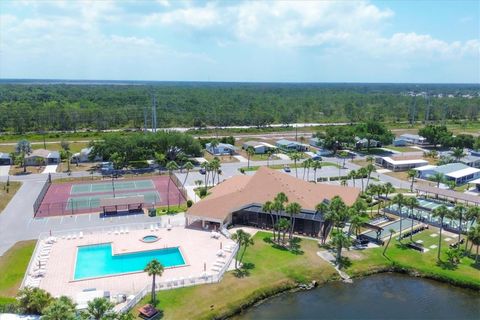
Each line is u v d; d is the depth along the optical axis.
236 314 64.31
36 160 155.00
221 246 84.75
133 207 109.06
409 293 71.56
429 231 96.69
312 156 177.12
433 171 142.12
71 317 47.25
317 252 84.38
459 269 77.81
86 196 120.19
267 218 97.31
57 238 86.81
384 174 150.50
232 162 165.12
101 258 79.12
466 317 64.31
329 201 101.12
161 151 160.50
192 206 98.06
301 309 66.06
